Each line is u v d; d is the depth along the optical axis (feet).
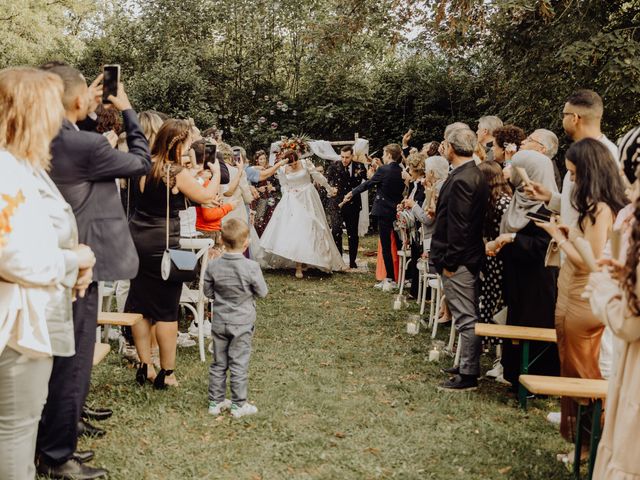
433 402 15.40
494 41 39.34
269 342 20.35
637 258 7.84
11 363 8.53
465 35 41.34
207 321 20.75
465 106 54.75
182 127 14.73
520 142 17.85
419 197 26.07
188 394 15.30
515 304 15.93
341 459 12.28
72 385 10.85
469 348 16.25
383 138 57.77
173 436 13.07
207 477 11.46
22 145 8.48
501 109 41.14
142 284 15.26
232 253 14.20
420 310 24.70
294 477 11.53
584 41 32.81
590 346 12.51
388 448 12.79
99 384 15.76
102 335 20.02
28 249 8.00
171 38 62.13
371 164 36.52
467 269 16.17
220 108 61.16
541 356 15.99
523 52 37.32
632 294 7.89
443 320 23.29
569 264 12.46
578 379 11.84
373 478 11.59
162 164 14.61
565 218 14.02
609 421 8.92
